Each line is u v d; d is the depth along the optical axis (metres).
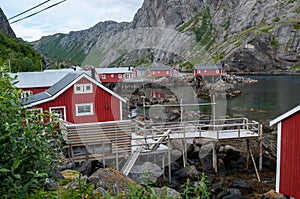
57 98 16.06
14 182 3.03
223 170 14.98
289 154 10.76
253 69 94.25
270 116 30.64
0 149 2.93
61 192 3.65
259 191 12.93
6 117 3.04
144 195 3.73
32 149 3.18
